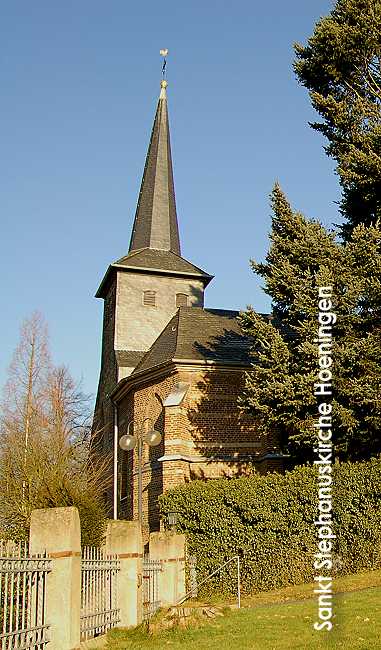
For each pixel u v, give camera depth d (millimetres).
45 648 9344
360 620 11469
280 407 20109
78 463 35562
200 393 27422
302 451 21781
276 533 19781
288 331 24000
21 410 40062
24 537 14523
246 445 27266
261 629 11797
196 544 20984
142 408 30031
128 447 20766
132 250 41188
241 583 19875
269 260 21922
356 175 21562
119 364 35938
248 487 20531
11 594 8391
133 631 12359
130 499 30656
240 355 28422
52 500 15109
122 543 13133
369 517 17922
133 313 38000
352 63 23812
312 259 20906
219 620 13422
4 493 28359
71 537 9789
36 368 41688
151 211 41375
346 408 19656
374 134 21969
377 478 17891
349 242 21719
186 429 26844
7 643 8250
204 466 26594
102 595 11984
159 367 28297
